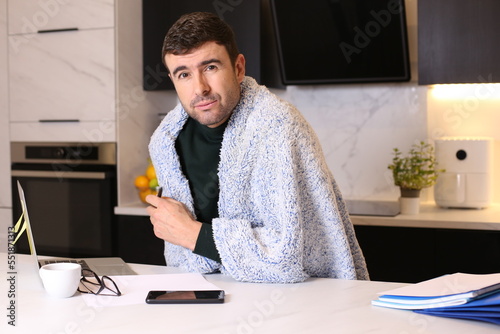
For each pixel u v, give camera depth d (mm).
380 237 2576
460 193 2738
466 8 2580
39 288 1357
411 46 2979
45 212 3074
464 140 2727
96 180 2953
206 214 1634
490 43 2561
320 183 1516
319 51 2848
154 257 2896
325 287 1359
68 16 2971
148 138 3221
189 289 1330
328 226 1538
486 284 1135
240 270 1398
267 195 1517
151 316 1137
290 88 3203
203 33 1384
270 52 3012
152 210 1548
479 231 2439
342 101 3113
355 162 3111
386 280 2580
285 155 1462
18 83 3096
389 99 3035
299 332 1041
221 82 1425
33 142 3090
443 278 1283
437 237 2494
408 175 2662
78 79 2973
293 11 2783
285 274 1392
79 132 2992
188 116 1637
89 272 1489
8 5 3080
